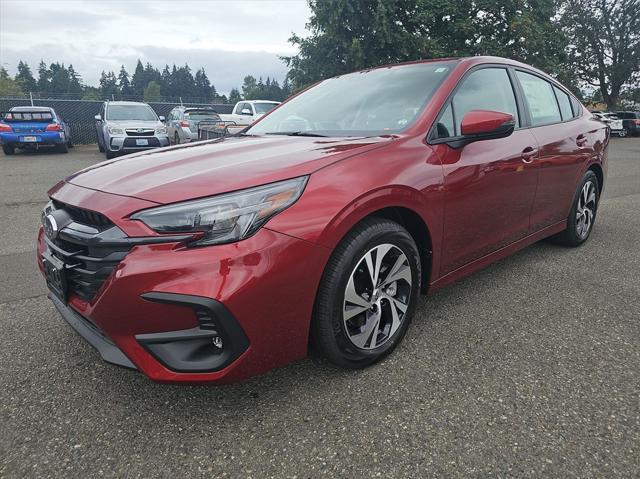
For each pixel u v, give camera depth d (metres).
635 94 38.56
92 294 2.02
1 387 2.29
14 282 3.72
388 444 1.87
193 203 1.88
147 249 1.84
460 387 2.22
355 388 2.23
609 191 7.87
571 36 35.47
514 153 3.10
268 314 1.91
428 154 2.53
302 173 2.06
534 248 4.39
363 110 2.98
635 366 2.38
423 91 2.88
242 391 2.23
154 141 13.45
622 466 1.73
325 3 17.45
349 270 2.14
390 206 2.27
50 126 15.43
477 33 18.64
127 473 1.75
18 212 6.43
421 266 2.65
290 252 1.93
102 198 2.05
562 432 1.91
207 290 1.79
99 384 2.31
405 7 18.08
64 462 1.81
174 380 1.87
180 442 1.91
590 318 2.92
